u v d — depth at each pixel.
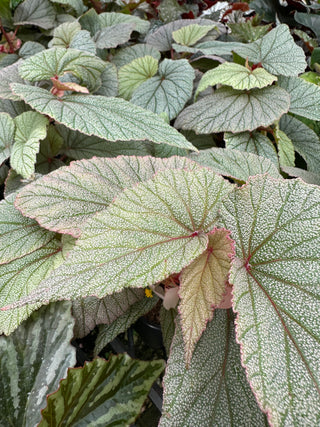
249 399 0.15
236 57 0.38
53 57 0.31
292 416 0.11
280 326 0.13
